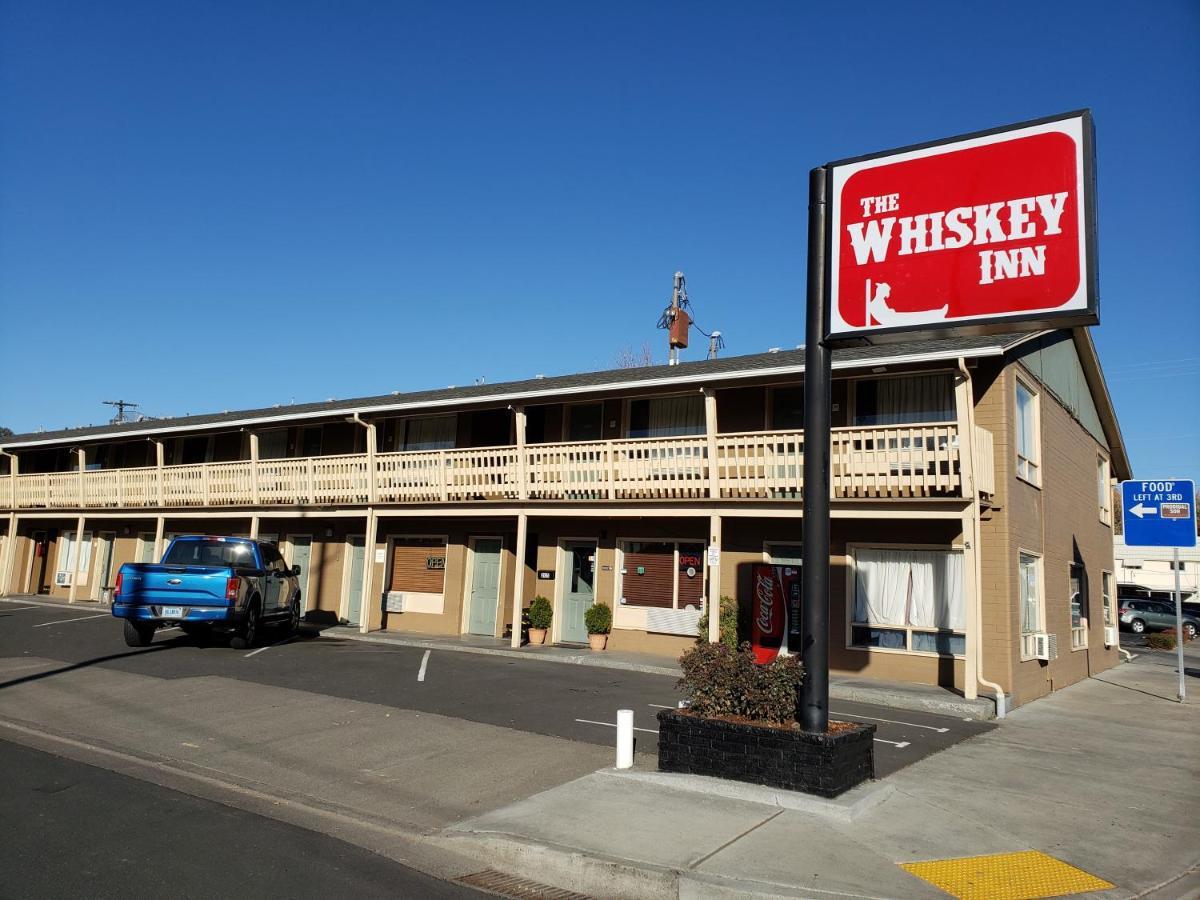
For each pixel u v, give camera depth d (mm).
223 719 10570
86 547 29344
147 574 16094
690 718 7922
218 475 23469
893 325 8070
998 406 14523
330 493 21125
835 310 8250
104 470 27375
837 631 15383
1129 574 48344
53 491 28062
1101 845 6730
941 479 13461
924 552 14883
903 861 6109
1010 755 9938
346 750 9250
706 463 16156
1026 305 7719
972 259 7977
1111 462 24469
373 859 6188
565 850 6117
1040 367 17000
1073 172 7727
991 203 7973
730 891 5523
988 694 13500
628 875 5805
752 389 17406
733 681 8008
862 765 7758
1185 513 15539
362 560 22516
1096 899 5672
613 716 11281
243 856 6043
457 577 20781
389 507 20172
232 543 17578
